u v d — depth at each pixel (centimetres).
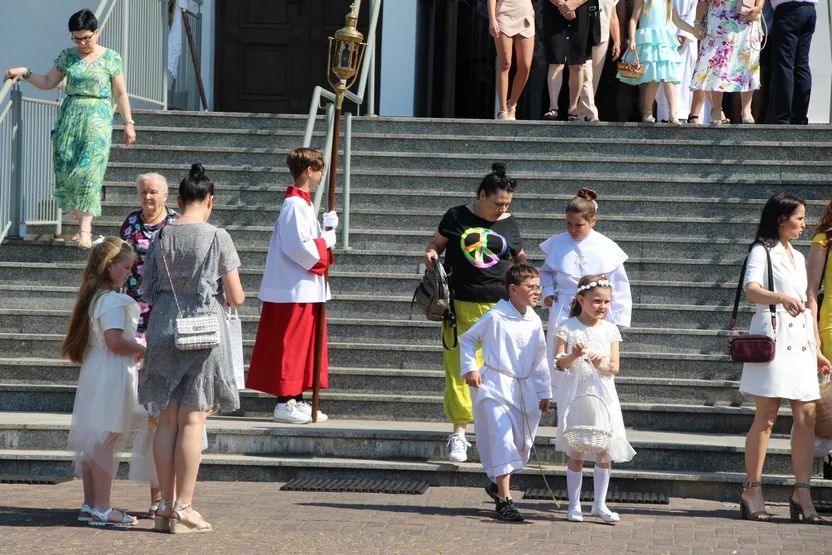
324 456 905
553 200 1193
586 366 768
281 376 939
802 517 784
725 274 1102
